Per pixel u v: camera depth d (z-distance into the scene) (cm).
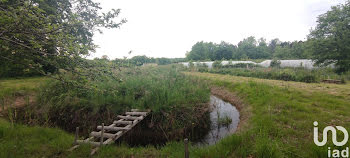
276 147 326
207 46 5631
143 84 769
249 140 387
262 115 554
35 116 602
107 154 344
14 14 287
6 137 364
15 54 354
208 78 1421
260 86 894
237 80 1250
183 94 700
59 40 327
